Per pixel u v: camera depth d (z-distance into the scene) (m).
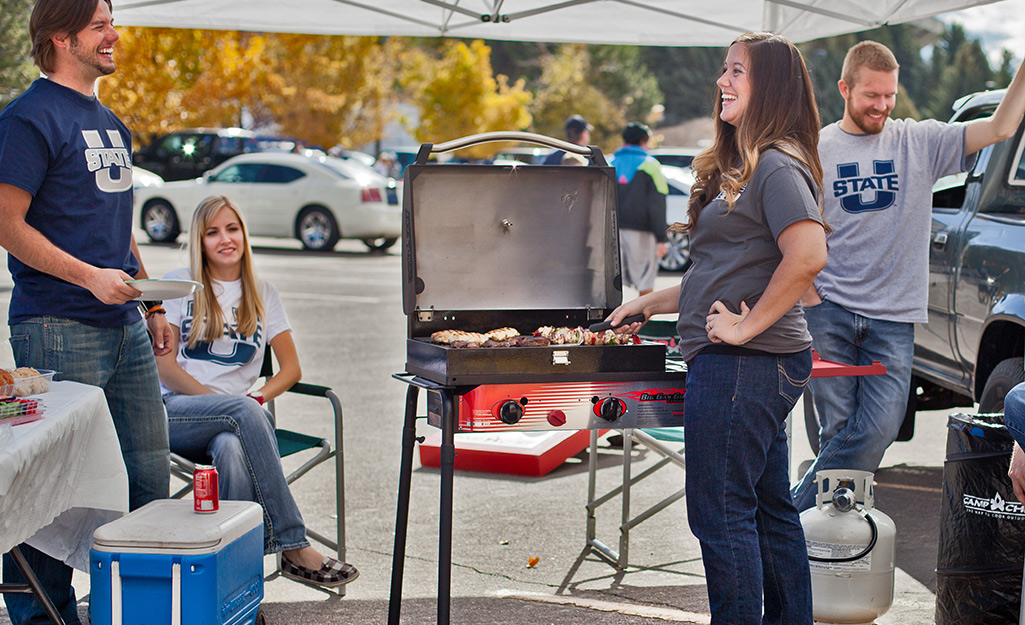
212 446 3.55
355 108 25.34
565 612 3.54
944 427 6.62
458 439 5.53
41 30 3.00
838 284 4.01
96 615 2.69
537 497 4.96
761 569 2.74
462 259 3.28
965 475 3.22
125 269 3.22
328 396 3.88
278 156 16.84
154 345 3.53
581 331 3.04
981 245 4.68
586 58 40.78
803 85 2.70
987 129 3.88
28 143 2.92
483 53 27.28
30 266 3.00
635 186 8.23
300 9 5.33
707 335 2.72
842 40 40.53
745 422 2.66
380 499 4.89
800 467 5.14
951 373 5.05
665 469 5.50
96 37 3.05
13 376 2.73
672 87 47.09
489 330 3.27
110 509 2.87
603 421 2.92
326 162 16.91
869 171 3.97
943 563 3.31
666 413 2.96
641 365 2.90
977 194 4.93
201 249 3.97
